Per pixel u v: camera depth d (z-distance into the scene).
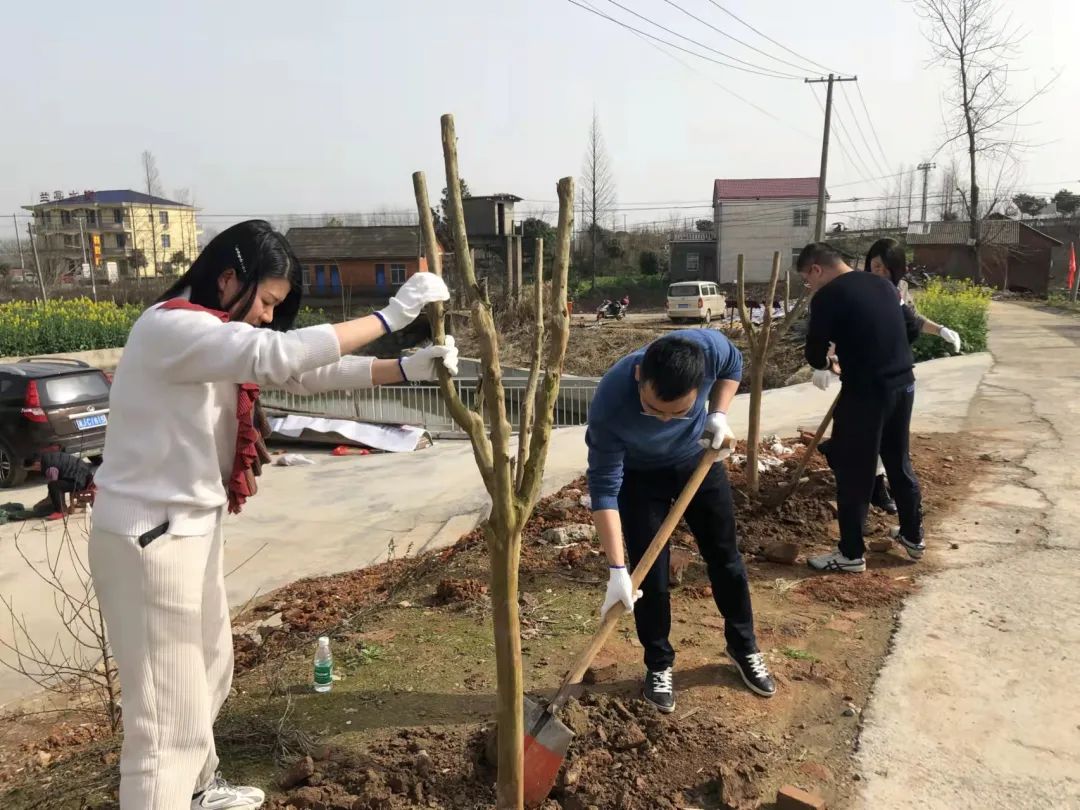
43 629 5.92
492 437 2.17
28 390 10.73
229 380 2.09
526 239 41.41
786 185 52.31
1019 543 4.88
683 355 2.52
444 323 2.27
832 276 4.41
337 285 43.31
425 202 2.23
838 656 3.59
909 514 4.62
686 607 4.17
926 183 63.03
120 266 75.19
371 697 3.36
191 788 2.30
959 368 12.55
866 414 4.28
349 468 10.63
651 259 55.75
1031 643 3.63
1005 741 2.93
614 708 3.10
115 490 2.17
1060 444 7.29
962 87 38.06
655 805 2.58
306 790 2.63
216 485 2.29
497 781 2.48
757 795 2.63
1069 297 36.16
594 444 2.88
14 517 9.12
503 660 2.33
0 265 51.75
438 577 5.07
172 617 2.21
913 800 2.63
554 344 2.21
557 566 4.85
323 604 5.49
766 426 9.20
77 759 3.24
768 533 5.18
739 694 3.26
